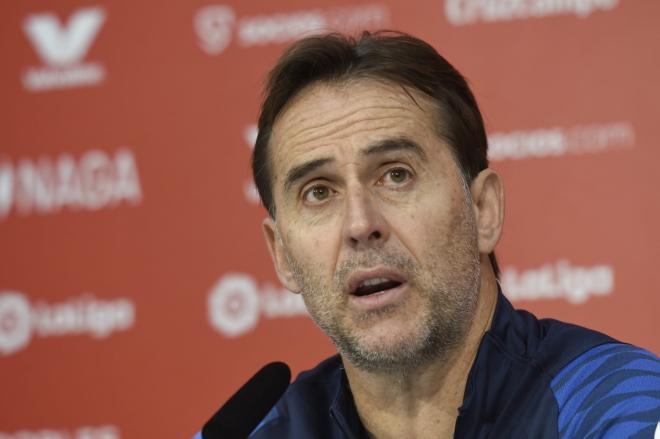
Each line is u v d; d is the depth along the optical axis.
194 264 13.80
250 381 6.71
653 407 6.23
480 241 6.98
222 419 6.52
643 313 12.50
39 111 14.23
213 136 13.88
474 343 6.84
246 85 13.83
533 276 12.77
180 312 13.80
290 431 7.42
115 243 14.01
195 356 13.72
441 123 6.75
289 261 6.93
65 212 14.15
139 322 13.90
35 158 14.21
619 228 12.62
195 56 13.98
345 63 6.78
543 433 6.49
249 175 13.77
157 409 13.78
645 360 6.58
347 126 6.63
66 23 14.30
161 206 13.95
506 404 6.66
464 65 13.17
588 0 12.91
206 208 13.84
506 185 12.90
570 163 12.80
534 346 6.89
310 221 6.72
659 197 12.55
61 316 14.08
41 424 14.01
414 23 13.33
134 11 14.16
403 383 6.77
